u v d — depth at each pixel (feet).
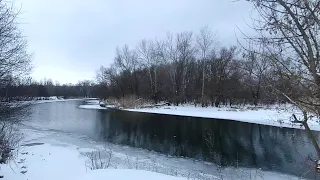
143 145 49.93
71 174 27.53
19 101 38.47
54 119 87.25
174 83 137.69
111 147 48.06
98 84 237.25
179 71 138.31
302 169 34.58
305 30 9.91
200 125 72.84
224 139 54.75
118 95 165.99
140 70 160.97
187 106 125.80
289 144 48.93
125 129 67.36
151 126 72.02
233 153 44.09
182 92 135.95
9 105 34.06
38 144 48.85
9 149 34.22
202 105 120.67
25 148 43.68
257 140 53.31
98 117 92.68
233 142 52.01
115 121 82.07
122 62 167.22
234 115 92.27
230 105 118.52
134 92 155.63
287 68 10.18
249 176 33.01
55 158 36.91
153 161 39.22
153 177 19.86
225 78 116.06
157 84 148.05
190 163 38.60
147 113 105.50
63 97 337.11
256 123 75.20
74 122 80.18
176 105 130.72
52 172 28.84
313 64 9.56
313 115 10.82
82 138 56.03
